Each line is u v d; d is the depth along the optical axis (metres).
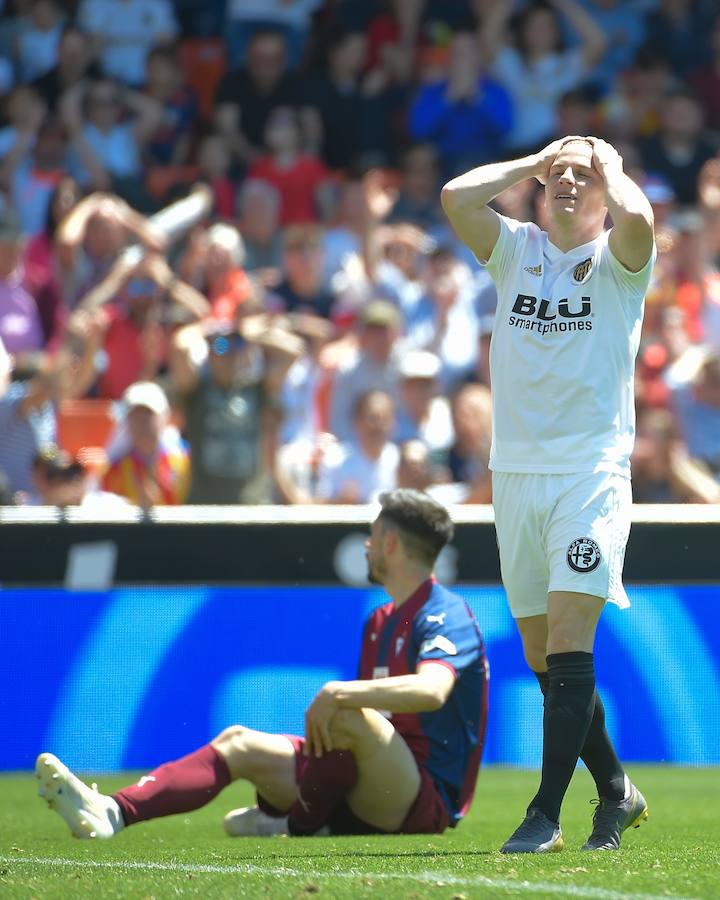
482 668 15.60
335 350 31.62
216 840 15.16
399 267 35.44
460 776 15.58
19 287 33.09
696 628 26.36
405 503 15.53
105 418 29.53
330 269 35.72
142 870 11.73
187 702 25.84
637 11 44.88
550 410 12.77
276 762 15.17
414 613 15.39
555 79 41.91
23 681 25.58
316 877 10.81
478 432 29.39
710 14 44.47
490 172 13.34
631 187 12.76
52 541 25.84
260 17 43.44
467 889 9.89
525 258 13.20
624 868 11.08
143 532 26.02
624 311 12.91
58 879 11.09
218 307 32.47
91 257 33.47
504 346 13.09
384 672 15.48
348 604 26.28
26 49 42.97
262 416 28.45
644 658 26.23
